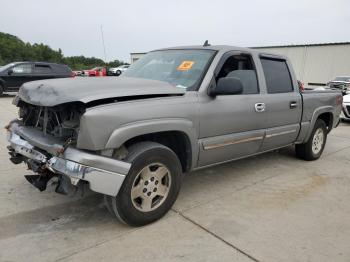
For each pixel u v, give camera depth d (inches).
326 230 135.5
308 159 232.5
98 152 118.5
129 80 142.6
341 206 159.2
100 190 116.4
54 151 120.3
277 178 195.3
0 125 335.9
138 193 128.6
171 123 133.0
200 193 168.7
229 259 113.7
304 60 1238.3
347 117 418.9
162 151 131.8
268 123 183.8
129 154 124.9
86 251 115.8
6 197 156.6
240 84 141.5
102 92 120.6
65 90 122.6
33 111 148.3
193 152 146.1
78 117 119.6
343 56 1143.6
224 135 159.8
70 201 154.0
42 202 152.4
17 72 655.8
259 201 161.5
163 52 183.3
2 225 131.4
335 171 213.3
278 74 197.3
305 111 212.4
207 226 135.0
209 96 150.0
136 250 117.2
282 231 133.3
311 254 118.3
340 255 118.3
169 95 138.3
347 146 288.0
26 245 118.3
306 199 166.1
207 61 158.1
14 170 192.9
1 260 109.6
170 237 126.0
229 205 155.6
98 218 139.0
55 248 117.1
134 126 121.8
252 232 131.6
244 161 226.8
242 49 175.8
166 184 137.6
